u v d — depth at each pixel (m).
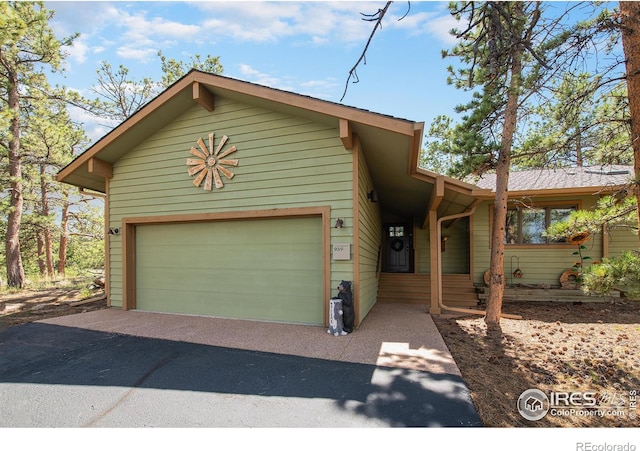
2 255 17.14
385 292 8.41
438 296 6.63
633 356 4.02
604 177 8.31
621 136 4.46
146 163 6.68
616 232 7.99
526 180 9.20
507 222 8.70
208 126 6.19
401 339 4.58
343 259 5.16
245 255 6.02
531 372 3.54
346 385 3.11
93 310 6.79
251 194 5.84
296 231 5.70
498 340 4.71
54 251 21.55
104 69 15.23
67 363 3.74
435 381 3.18
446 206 8.22
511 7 4.60
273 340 4.54
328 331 4.92
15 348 4.28
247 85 5.33
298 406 2.75
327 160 5.38
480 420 2.55
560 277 8.12
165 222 6.56
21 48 10.88
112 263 7.01
